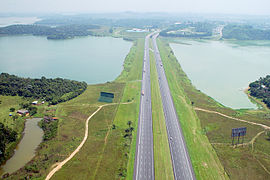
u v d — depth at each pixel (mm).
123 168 140500
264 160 149500
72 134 176750
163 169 141375
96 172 137625
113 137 172375
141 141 168750
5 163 148625
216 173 138875
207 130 184625
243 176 136500
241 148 161500
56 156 151250
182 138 173000
